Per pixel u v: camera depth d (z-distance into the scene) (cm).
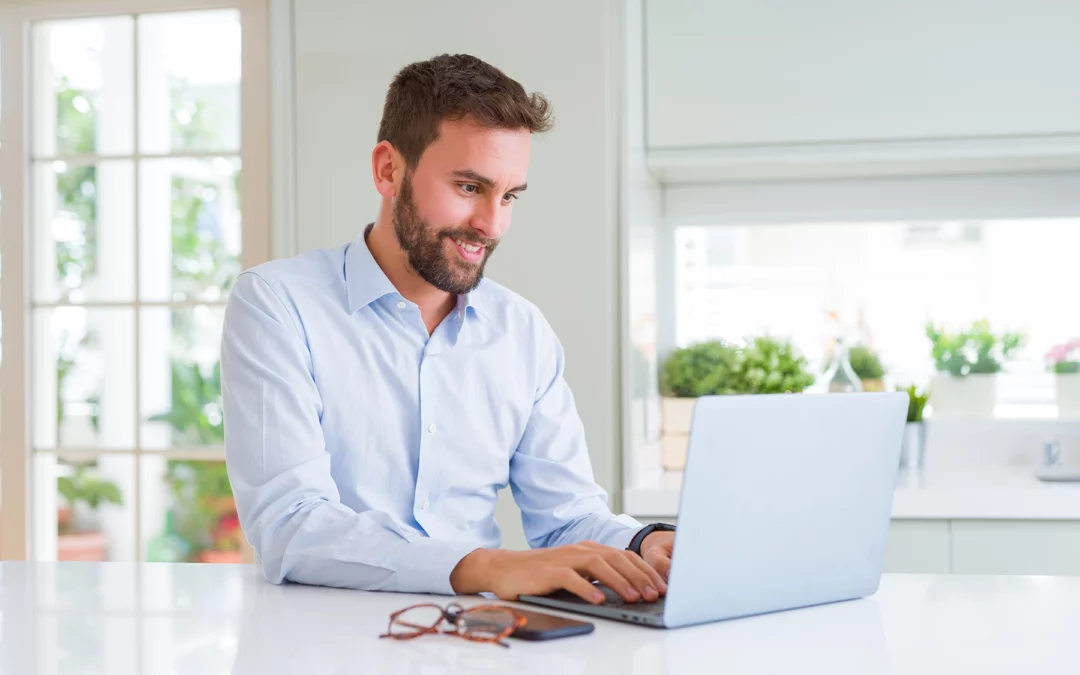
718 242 311
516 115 143
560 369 174
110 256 485
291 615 110
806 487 111
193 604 117
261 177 270
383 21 258
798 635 101
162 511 529
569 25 251
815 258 307
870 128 258
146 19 282
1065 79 251
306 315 153
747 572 107
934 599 120
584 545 118
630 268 250
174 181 538
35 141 287
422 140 144
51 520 286
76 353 476
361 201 259
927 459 302
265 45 269
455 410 158
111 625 106
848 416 115
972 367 301
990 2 253
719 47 262
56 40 488
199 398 535
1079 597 120
